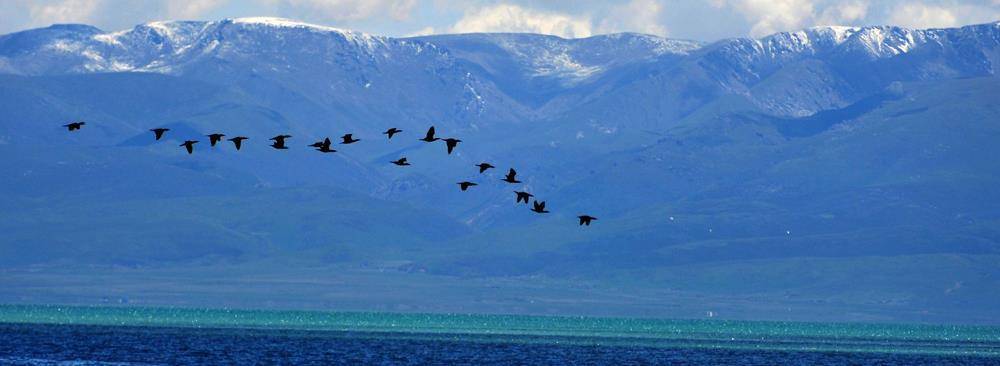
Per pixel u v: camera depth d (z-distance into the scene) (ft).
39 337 597.11
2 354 500.33
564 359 538.06
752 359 565.12
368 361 505.66
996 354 642.22
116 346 549.54
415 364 499.10
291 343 595.88
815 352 622.95
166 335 638.94
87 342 571.69
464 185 290.76
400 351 561.84
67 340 581.12
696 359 556.92
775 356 587.68
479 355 547.90
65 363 467.52
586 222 281.95
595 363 523.70
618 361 534.78
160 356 505.25
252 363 484.33
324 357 519.19
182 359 495.00
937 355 622.95
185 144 274.77
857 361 569.23
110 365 463.01
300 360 502.79
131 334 640.17
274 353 532.32
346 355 531.50
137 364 467.93
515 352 571.69
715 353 597.11
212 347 555.28
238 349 547.49
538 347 611.06
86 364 465.88
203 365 472.03
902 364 558.56
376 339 650.84
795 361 559.79
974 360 593.83
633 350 604.49
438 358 527.40
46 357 490.90
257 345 574.97
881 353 627.87
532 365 506.07
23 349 523.29
